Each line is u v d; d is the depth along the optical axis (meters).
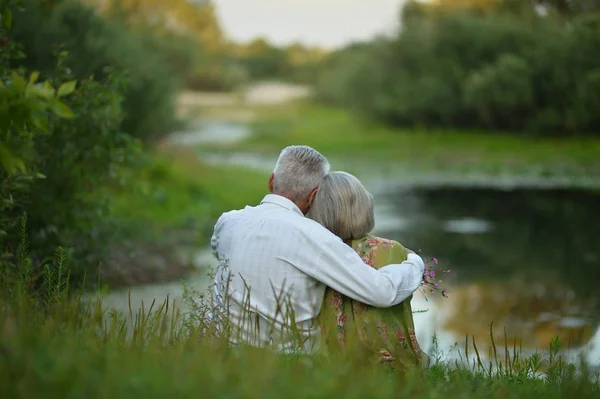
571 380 4.45
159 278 11.56
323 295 4.67
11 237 7.40
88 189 9.05
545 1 46.25
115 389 2.71
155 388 2.75
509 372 5.27
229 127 52.12
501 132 43.72
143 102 24.56
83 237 8.98
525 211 20.80
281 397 2.82
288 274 4.56
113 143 8.81
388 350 4.57
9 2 7.57
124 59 23.20
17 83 3.97
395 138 42.50
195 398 2.73
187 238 15.39
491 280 12.84
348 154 36.19
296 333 4.38
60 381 2.61
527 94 41.50
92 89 8.72
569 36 41.28
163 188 19.19
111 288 10.52
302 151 4.95
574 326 10.07
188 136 42.59
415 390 3.53
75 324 4.13
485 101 42.72
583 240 16.56
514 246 15.95
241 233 4.71
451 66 46.38
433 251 15.41
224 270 4.73
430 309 10.84
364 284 4.48
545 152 35.41
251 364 3.32
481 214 20.36
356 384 3.11
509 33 45.84
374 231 17.77
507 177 28.48
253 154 36.22
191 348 3.94
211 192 20.83
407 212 20.73
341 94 56.31
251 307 4.57
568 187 25.69
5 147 4.02
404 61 49.75
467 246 15.97
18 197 7.88
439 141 40.66
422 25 50.00
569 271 13.55
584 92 39.56
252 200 21.09
